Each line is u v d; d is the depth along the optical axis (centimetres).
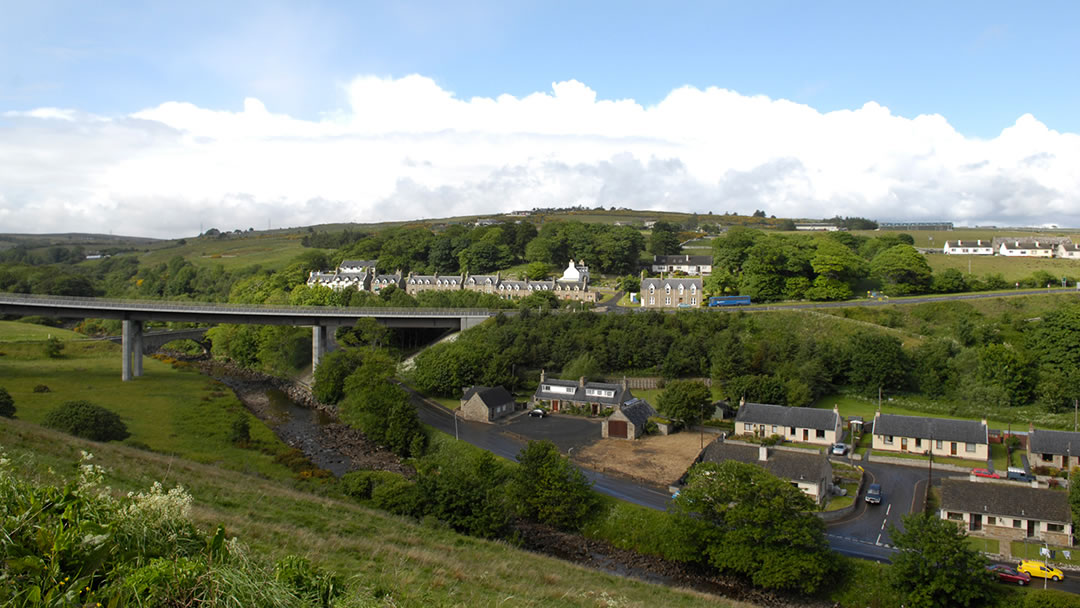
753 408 9231
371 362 10931
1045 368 10238
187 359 16538
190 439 8788
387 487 6156
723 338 11619
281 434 9756
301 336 14950
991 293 14400
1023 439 8488
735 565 5381
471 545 4875
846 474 7600
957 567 4834
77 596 1355
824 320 13025
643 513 6450
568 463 6800
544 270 19725
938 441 8225
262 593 1572
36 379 12106
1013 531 5959
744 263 16362
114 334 18912
